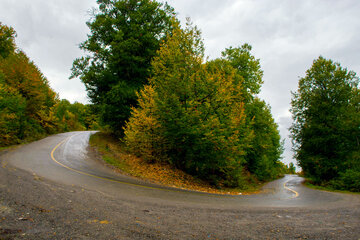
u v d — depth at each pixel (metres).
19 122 21.33
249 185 20.53
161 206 5.56
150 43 22.53
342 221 5.01
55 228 3.44
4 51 36.34
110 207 5.01
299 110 24.52
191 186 11.59
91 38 23.50
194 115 11.29
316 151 22.59
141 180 10.59
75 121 59.03
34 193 5.73
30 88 25.41
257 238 3.54
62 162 12.78
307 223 4.69
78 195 6.01
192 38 12.75
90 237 3.15
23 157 13.15
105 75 21.62
